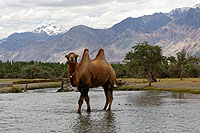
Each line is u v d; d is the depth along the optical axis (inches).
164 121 557.3
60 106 853.8
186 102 970.7
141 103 957.2
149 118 594.2
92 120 569.3
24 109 768.3
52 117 610.5
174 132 457.1
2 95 1439.5
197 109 753.0
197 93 1502.2
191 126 506.6
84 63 675.4
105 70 711.1
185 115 638.5
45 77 4628.4
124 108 790.5
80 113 676.1
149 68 2311.8
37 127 497.7
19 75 4795.8
